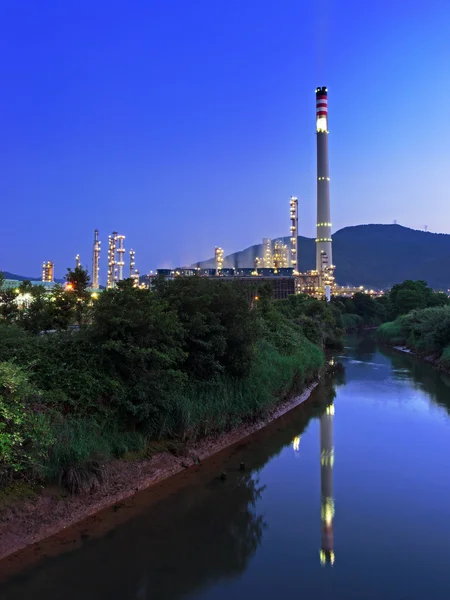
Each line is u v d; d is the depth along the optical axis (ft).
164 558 33.81
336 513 42.83
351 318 356.18
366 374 134.21
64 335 47.98
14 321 74.23
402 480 51.49
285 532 38.99
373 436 69.26
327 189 542.57
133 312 46.70
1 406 31.65
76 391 42.11
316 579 32.07
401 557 35.47
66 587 29.84
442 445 64.85
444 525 40.81
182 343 54.08
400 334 229.25
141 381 47.16
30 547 32.78
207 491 45.85
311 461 57.31
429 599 30.07
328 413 84.33
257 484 49.01
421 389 109.60
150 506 41.24
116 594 29.53
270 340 98.89
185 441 53.78
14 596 28.66
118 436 45.34
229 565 33.47
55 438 36.60
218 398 59.41
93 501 38.70
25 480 35.60
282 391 82.48
